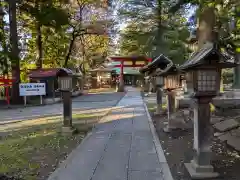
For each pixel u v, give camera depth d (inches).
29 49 1076.5
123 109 538.3
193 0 197.9
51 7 587.5
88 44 1453.0
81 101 776.9
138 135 290.5
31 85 713.0
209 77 162.6
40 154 229.0
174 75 293.6
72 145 256.8
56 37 1053.8
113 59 1222.9
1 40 512.1
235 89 443.2
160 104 428.8
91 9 1040.8
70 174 177.0
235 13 202.1
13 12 703.1
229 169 175.5
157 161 199.6
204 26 206.7
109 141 266.2
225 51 230.7
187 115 342.3
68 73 311.3
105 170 183.3
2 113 556.1
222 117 325.7
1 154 231.8
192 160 182.9
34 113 538.6
